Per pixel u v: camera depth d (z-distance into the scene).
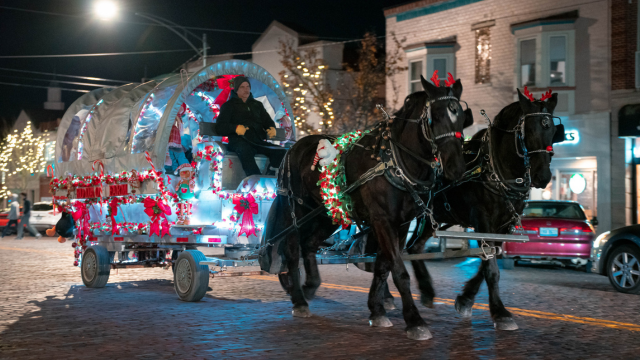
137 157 9.53
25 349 6.19
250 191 9.08
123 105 10.33
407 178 6.66
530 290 10.74
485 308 8.71
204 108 10.63
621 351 6.21
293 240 8.07
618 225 20.64
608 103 20.83
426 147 6.58
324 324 7.46
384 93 30.48
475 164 7.72
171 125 9.13
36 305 8.84
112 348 6.23
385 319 7.30
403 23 26.45
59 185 11.77
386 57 26.39
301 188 7.95
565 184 22.31
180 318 7.82
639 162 20.25
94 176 10.67
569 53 21.62
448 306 8.85
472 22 24.05
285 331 7.05
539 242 14.16
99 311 8.34
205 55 25.39
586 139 21.30
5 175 53.81
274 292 10.20
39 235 29.36
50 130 49.44
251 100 9.98
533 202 15.16
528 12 22.48
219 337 6.73
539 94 22.02
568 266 15.71
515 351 6.18
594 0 21.05
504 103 23.00
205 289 9.05
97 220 11.10
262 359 5.84
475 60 23.95
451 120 6.34
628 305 9.13
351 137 7.36
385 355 5.99
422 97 6.62
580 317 8.05
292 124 10.69
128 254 12.48
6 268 14.24
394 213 6.75
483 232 7.58
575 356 6.01
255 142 9.52
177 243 9.50
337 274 12.95
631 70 20.28
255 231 9.11
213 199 9.03
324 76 30.84
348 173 7.20
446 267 14.80
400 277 6.71
